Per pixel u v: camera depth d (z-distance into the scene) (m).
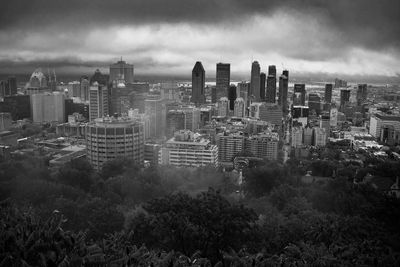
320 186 169.25
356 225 111.75
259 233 107.88
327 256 86.25
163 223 100.75
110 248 84.00
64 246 75.94
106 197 151.62
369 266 85.00
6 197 140.25
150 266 74.88
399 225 129.75
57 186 149.62
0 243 71.06
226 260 86.31
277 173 185.00
